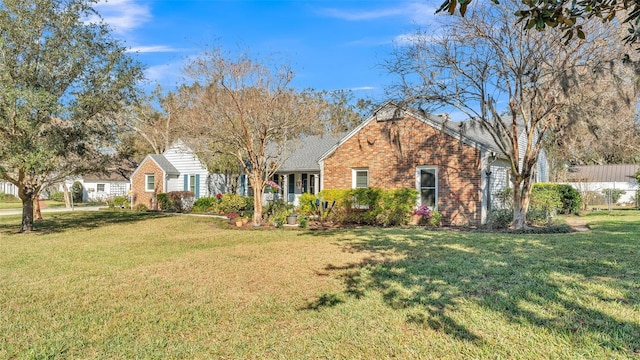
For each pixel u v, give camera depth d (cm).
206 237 1175
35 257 859
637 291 496
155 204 2484
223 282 615
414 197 1416
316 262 750
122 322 448
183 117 1524
